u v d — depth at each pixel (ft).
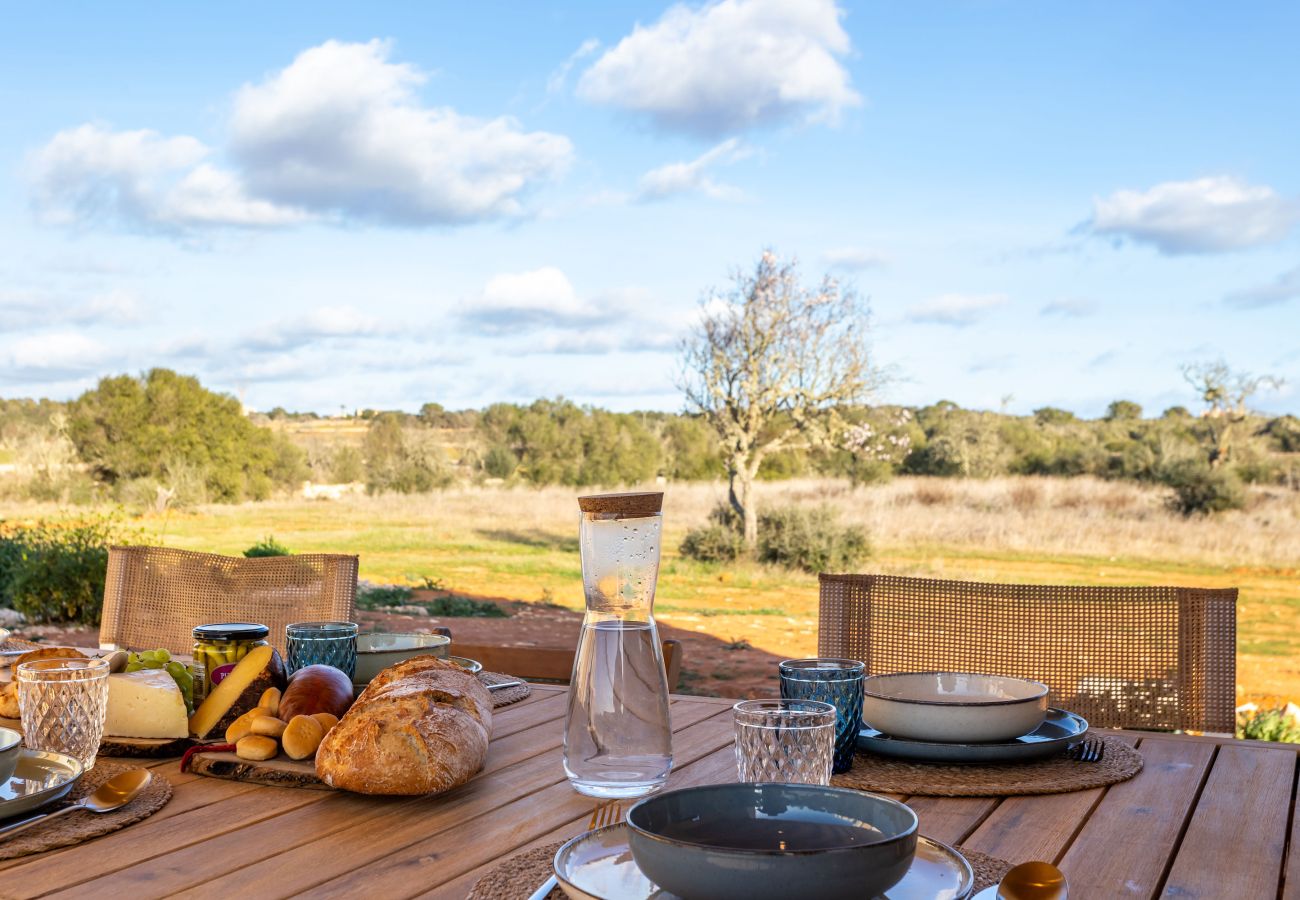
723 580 41.14
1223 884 3.10
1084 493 62.90
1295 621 33.22
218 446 85.51
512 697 5.83
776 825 2.69
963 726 4.38
